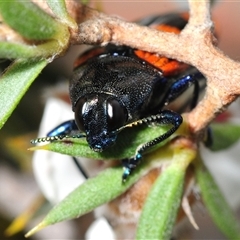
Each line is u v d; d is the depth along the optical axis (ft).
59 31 0.20
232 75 0.21
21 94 0.19
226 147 0.23
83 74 0.23
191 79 0.24
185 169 0.22
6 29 0.19
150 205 0.21
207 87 0.21
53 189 0.26
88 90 0.23
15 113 0.28
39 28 0.19
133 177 0.22
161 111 0.22
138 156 0.21
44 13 0.19
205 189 0.22
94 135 0.21
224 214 0.22
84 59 0.23
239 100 0.26
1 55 0.19
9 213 0.28
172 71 0.24
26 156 0.28
